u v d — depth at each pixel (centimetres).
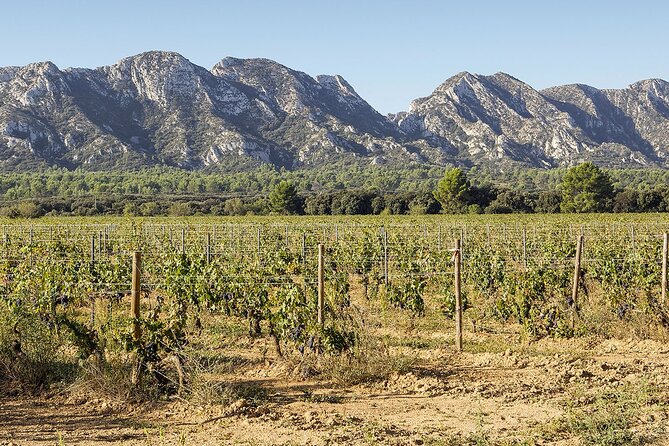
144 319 915
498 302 1422
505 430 712
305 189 17875
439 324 1449
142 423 774
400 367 971
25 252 1975
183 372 877
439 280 1725
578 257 1316
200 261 1480
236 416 786
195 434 728
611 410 737
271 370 1025
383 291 1577
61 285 1311
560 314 1278
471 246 2445
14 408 841
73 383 906
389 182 18888
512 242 2755
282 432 726
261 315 1266
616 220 5350
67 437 725
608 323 1260
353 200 8769
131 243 2744
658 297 1427
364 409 815
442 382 918
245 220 6253
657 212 7881
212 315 1490
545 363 1027
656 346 1141
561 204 8300
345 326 1061
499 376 962
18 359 940
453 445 665
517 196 8569
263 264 1984
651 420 714
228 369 1030
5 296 1280
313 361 999
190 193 16012
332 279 1595
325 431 724
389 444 673
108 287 1470
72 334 949
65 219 6228
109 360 949
